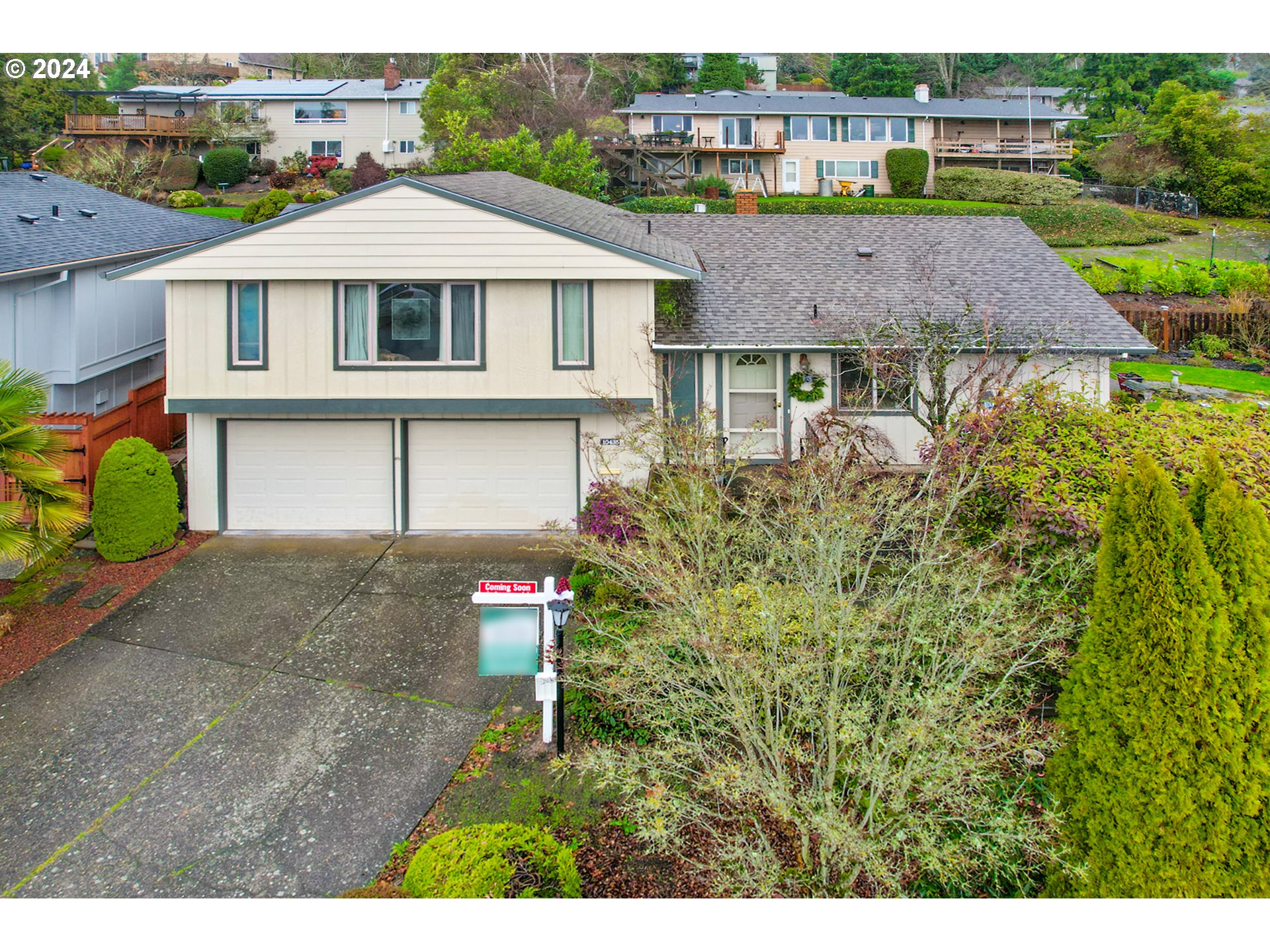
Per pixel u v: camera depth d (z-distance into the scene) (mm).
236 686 9656
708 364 15375
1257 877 5305
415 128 42625
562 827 7402
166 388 13820
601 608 9766
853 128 41188
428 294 13727
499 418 14375
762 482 10664
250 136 40969
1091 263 31203
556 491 14477
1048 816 5801
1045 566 7871
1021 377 15047
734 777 6023
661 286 15180
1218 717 5289
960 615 7023
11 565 12641
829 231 19109
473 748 8547
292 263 13422
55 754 8414
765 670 6754
